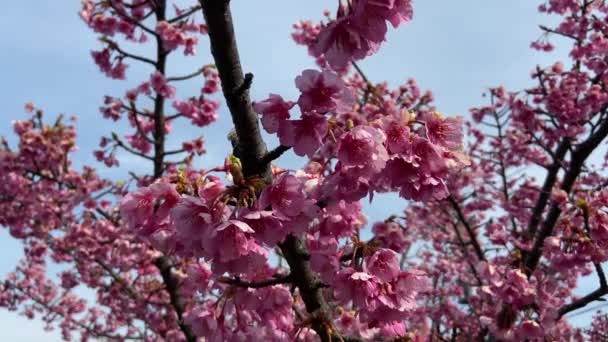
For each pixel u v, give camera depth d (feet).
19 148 28.53
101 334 42.27
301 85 6.68
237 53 7.28
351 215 9.26
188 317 8.96
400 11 6.53
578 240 16.34
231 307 8.91
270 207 7.18
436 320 34.78
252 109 7.56
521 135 32.71
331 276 8.56
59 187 30.30
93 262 35.60
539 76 28.91
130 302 34.37
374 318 8.40
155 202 7.84
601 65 28.27
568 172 24.32
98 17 24.84
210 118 28.07
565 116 27.84
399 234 15.92
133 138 30.42
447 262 39.42
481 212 38.52
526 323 18.25
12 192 29.66
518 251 19.66
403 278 8.35
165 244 7.77
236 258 6.81
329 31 6.57
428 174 7.44
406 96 32.42
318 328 8.85
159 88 25.36
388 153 7.37
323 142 7.29
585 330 33.76
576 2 27.94
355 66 28.73
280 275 9.12
